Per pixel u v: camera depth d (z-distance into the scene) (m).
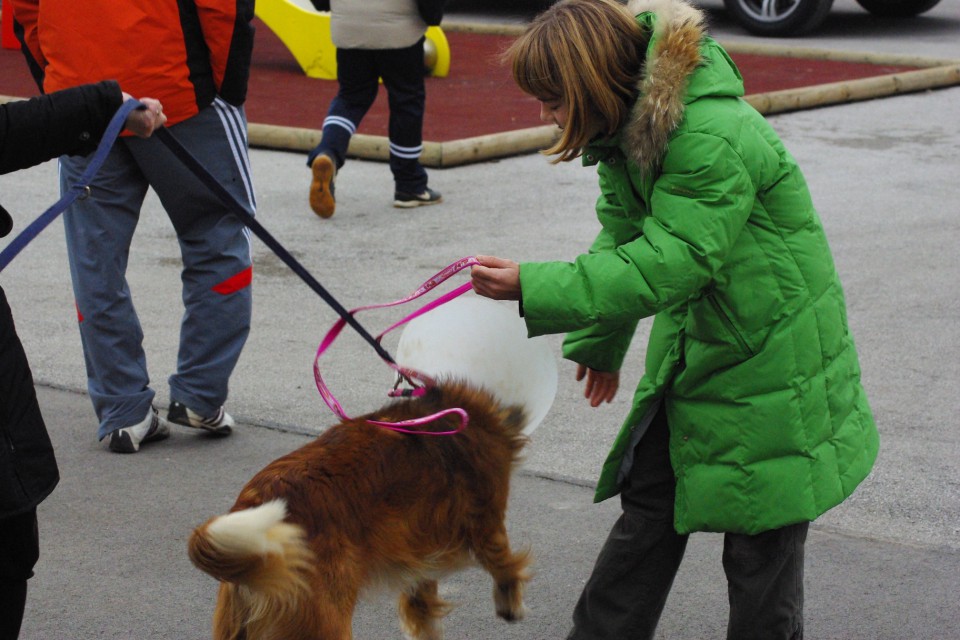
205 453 5.56
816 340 3.27
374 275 8.10
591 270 3.05
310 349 6.85
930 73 15.42
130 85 5.05
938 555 4.56
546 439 5.71
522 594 3.87
